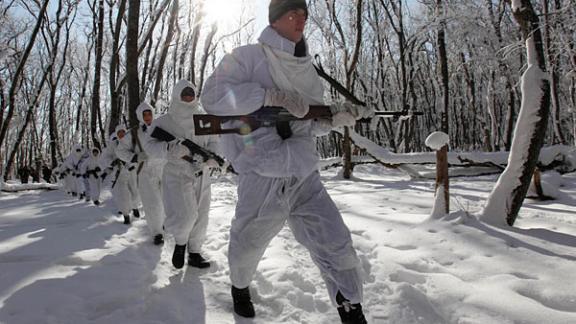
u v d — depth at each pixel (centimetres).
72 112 4525
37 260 392
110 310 276
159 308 276
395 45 2827
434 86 3253
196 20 1816
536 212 536
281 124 237
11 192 1614
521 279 294
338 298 233
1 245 452
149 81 2005
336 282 232
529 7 465
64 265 372
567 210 545
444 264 345
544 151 917
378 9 2502
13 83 1605
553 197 652
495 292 276
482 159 1081
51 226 601
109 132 1490
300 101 225
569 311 255
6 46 1966
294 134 243
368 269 343
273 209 239
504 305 259
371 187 973
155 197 469
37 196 1350
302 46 241
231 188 1098
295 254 393
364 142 1265
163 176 371
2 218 727
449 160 1088
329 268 235
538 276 302
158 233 474
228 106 224
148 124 516
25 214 779
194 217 364
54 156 2181
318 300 289
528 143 438
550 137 3656
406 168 1209
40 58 2959
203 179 377
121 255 403
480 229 418
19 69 1609
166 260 403
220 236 482
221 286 321
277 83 236
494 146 2220
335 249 232
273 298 289
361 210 594
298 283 315
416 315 260
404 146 2308
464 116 3653
